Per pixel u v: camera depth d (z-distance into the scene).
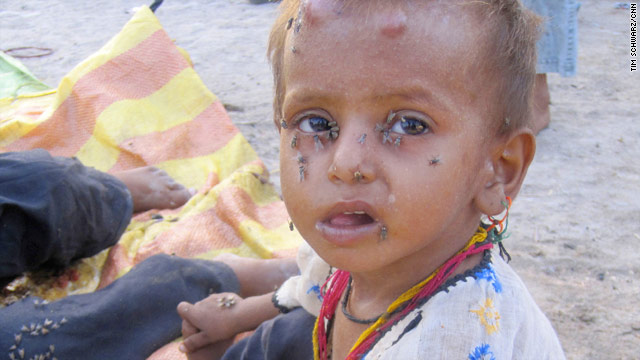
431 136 1.16
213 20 8.03
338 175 1.13
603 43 6.56
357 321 1.47
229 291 2.37
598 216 3.34
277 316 1.96
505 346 1.23
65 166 2.45
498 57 1.21
